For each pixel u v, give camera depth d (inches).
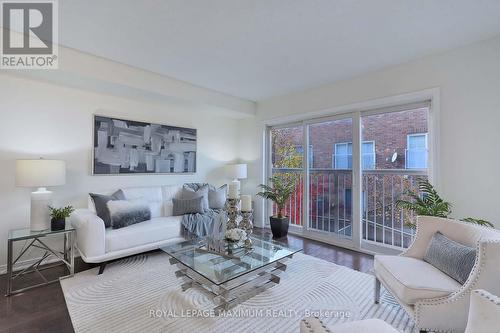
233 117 195.5
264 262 85.4
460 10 78.5
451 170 103.9
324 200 156.8
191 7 77.2
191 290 89.3
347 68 124.3
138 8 77.7
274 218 161.8
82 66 107.0
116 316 74.3
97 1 74.3
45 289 90.5
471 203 98.9
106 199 117.4
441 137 106.6
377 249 133.4
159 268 108.8
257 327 69.8
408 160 124.0
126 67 120.6
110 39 96.8
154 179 155.0
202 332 67.4
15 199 109.3
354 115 141.1
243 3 75.2
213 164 186.5
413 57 111.9
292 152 175.8
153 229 117.2
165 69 126.0
